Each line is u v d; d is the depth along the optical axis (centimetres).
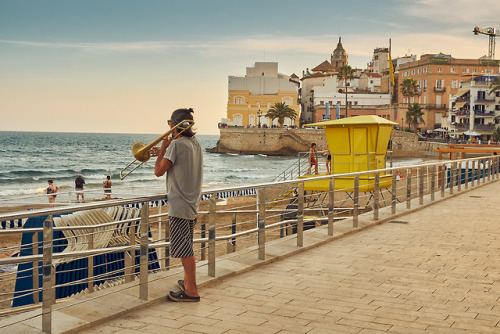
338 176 910
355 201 986
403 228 1013
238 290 579
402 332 451
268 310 508
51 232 428
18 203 1135
